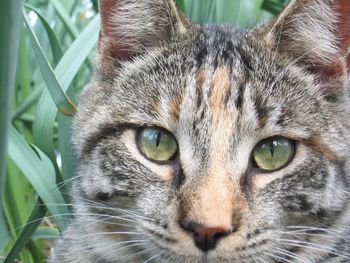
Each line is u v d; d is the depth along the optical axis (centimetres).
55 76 26
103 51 25
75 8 39
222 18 32
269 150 23
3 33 14
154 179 22
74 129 26
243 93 23
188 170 22
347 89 25
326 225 24
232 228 21
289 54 25
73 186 26
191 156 22
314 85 24
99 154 24
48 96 29
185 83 23
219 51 24
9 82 15
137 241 23
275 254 22
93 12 40
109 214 24
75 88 35
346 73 24
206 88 23
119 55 25
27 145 27
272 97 23
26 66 34
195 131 22
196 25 26
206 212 21
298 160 23
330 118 24
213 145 22
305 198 23
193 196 21
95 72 25
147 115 23
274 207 22
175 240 21
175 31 25
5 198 30
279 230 22
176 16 25
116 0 25
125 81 24
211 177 21
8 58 15
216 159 22
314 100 24
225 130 22
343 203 24
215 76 23
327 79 24
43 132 29
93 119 25
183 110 23
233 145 22
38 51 27
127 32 25
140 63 25
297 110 23
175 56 24
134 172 23
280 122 23
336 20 24
